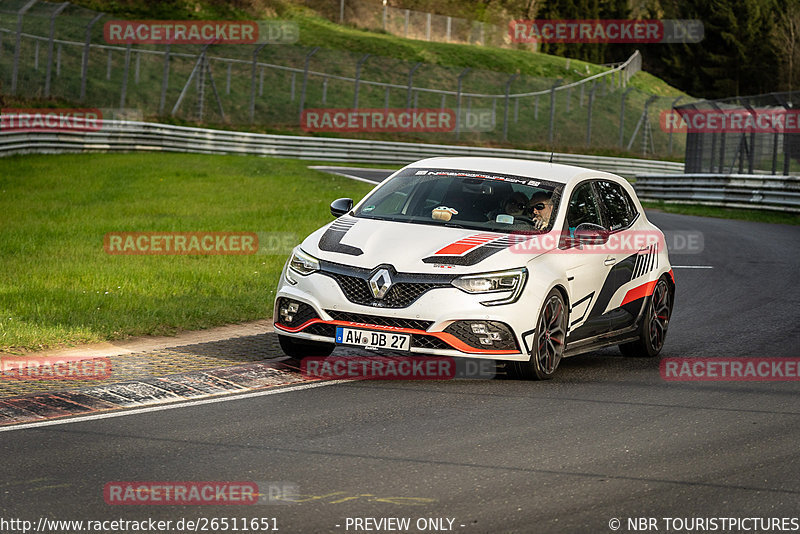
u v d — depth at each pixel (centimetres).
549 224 3039
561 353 2983
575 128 19750
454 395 2691
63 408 2448
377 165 14850
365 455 2105
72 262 4881
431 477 1958
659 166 17575
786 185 9950
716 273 5584
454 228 2991
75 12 16962
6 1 15925
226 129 15075
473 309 2728
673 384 2955
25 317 3538
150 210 7131
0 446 2119
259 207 7569
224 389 2697
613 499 1850
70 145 11206
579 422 2438
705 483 1969
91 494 1819
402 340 2741
